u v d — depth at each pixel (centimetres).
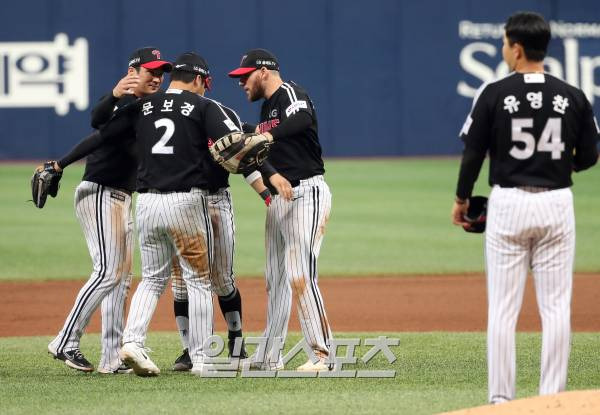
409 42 9250
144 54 2492
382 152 9350
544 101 1917
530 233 1927
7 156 9200
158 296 2447
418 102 9300
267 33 9200
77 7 9106
